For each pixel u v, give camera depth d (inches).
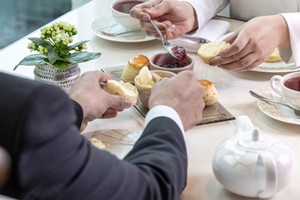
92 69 55.2
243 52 51.4
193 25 62.3
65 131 25.6
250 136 37.2
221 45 54.0
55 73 48.5
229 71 55.4
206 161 40.7
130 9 63.9
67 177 26.2
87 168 27.3
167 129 34.5
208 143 42.9
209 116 46.3
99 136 43.3
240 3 69.5
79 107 40.9
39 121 23.8
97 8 71.7
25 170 23.8
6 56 57.7
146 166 31.4
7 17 131.8
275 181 34.6
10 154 23.3
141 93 46.4
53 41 49.1
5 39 122.0
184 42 59.4
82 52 50.0
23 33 125.0
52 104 24.7
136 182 29.8
